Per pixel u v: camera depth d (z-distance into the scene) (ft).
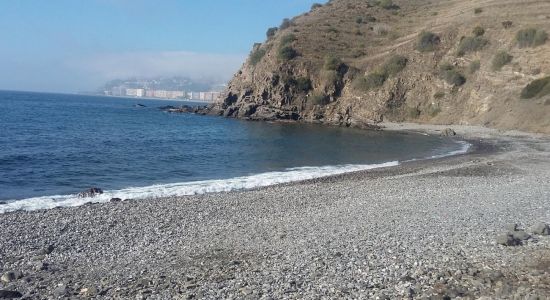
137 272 38.40
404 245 43.45
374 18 380.37
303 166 117.80
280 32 371.35
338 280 33.86
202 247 45.85
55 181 91.35
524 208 61.05
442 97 269.44
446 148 160.45
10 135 167.63
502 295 28.99
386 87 289.94
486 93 246.27
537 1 291.38
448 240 44.78
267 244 46.26
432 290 30.37
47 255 44.01
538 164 112.37
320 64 316.40
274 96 312.29
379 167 114.32
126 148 144.87
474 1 341.62
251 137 193.47
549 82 214.90
